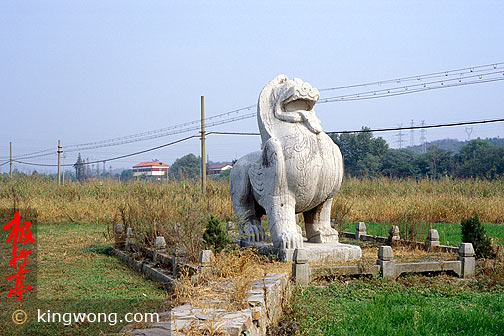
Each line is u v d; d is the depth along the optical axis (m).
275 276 5.45
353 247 7.85
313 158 7.73
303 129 7.91
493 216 16.08
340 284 6.43
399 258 8.44
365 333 4.66
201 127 21.25
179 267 7.10
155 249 8.27
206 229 7.93
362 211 16.48
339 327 4.84
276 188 7.77
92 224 17.08
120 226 10.61
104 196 21.70
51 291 6.71
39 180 24.44
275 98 8.27
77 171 60.22
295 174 7.68
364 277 6.73
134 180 22.31
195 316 3.68
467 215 15.91
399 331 4.67
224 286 4.70
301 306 5.37
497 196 18.47
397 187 20.83
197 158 53.41
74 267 8.74
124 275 8.01
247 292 4.35
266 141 8.09
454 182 21.02
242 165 9.19
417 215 12.21
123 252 9.91
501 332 4.80
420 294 6.21
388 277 6.71
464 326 4.94
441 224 14.82
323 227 8.48
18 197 20.47
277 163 7.68
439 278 6.94
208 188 20.59
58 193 22.38
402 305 5.71
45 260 9.55
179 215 9.63
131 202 13.92
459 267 7.09
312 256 7.55
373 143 42.09
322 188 7.95
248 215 9.20
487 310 5.58
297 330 4.57
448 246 9.38
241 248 8.00
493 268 7.25
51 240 12.59
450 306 5.75
